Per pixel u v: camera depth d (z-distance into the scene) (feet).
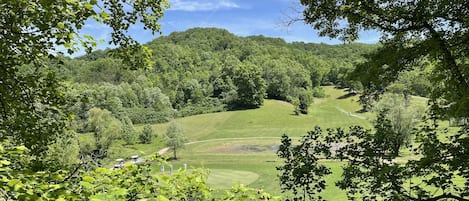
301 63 491.72
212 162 168.35
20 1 17.13
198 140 242.58
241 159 170.19
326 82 487.61
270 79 385.91
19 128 20.53
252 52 525.34
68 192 10.78
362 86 30.96
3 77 20.15
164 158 16.14
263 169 137.69
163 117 308.60
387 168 25.70
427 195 26.11
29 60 20.85
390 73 27.61
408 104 105.91
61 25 16.65
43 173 12.00
